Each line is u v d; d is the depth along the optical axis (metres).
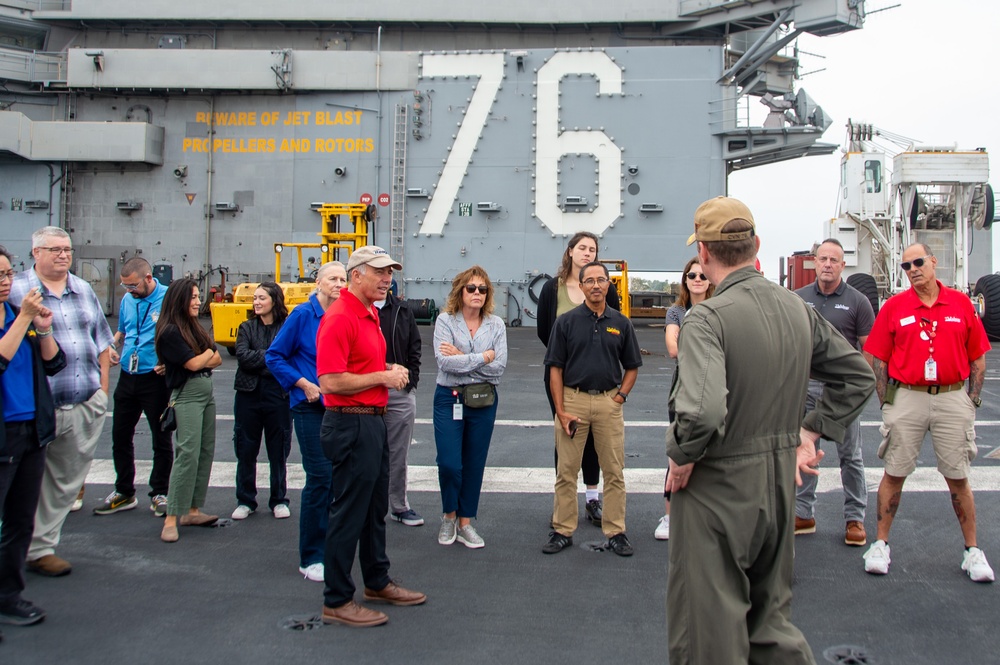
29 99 27.23
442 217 24.92
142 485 6.92
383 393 4.19
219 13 26.39
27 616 4.05
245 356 5.86
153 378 6.02
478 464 5.40
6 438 3.93
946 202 18.67
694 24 25.23
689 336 2.74
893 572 4.89
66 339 4.70
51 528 4.80
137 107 26.61
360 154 25.55
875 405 11.33
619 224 24.25
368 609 4.15
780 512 2.84
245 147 26.17
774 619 2.85
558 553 5.25
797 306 2.92
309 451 4.79
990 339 19.02
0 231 27.06
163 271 25.62
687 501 2.81
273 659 3.69
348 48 26.98
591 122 24.33
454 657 3.73
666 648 3.84
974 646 3.88
